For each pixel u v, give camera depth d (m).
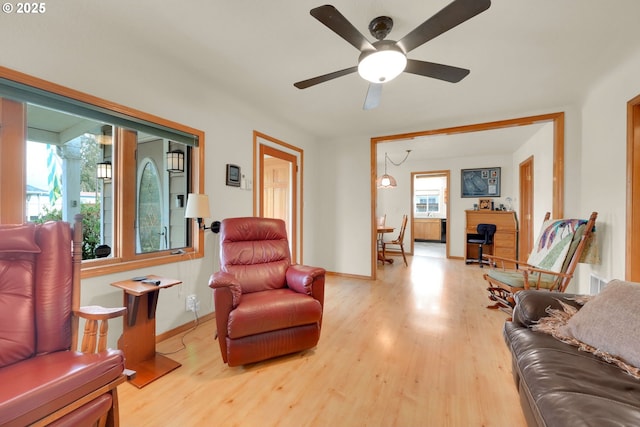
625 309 1.22
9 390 0.93
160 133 2.21
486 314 2.83
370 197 4.30
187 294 2.46
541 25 1.75
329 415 1.45
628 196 2.15
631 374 1.05
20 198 1.58
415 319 2.71
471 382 1.71
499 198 5.85
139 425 1.36
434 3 1.60
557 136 3.07
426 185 9.86
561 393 0.96
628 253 2.14
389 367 1.88
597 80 2.46
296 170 4.06
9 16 1.48
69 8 1.63
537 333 1.41
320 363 1.93
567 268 2.60
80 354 1.21
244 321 1.77
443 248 7.87
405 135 4.04
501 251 5.28
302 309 1.96
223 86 2.67
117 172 2.06
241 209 3.04
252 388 1.66
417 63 1.63
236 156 2.96
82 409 1.04
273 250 2.51
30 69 1.55
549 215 3.25
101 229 2.18
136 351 1.86
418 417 1.43
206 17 1.72
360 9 1.65
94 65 1.81
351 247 4.43
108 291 1.91
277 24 1.78
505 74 2.37
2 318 1.17
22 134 1.58
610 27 1.76
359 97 2.89
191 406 1.50
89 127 2.06
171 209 2.72
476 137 4.54
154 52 2.09
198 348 2.13
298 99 2.95
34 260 1.31
